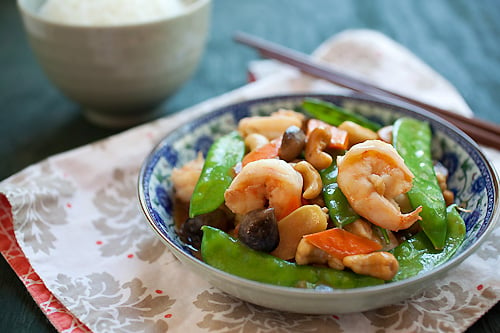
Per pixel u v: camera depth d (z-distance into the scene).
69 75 0.62
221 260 0.43
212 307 0.44
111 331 0.42
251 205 0.44
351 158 0.43
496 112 0.66
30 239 0.49
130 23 0.59
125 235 0.51
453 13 0.91
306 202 0.45
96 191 0.55
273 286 0.39
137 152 0.58
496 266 0.45
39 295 0.45
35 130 0.66
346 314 0.43
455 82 0.71
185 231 0.47
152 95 0.64
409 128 0.51
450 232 0.44
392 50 0.72
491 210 0.43
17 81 0.75
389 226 0.42
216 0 0.99
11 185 0.53
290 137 0.46
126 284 0.46
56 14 0.62
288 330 0.42
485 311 0.43
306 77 0.68
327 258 0.42
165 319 0.43
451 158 0.50
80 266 0.48
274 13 0.93
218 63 0.78
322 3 0.96
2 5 1.00
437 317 0.42
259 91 0.66
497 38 0.83
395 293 0.39
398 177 0.42
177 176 0.50
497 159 0.54
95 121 0.67
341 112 0.52
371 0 0.96
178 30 0.61
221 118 0.55
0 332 0.44
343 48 0.72
